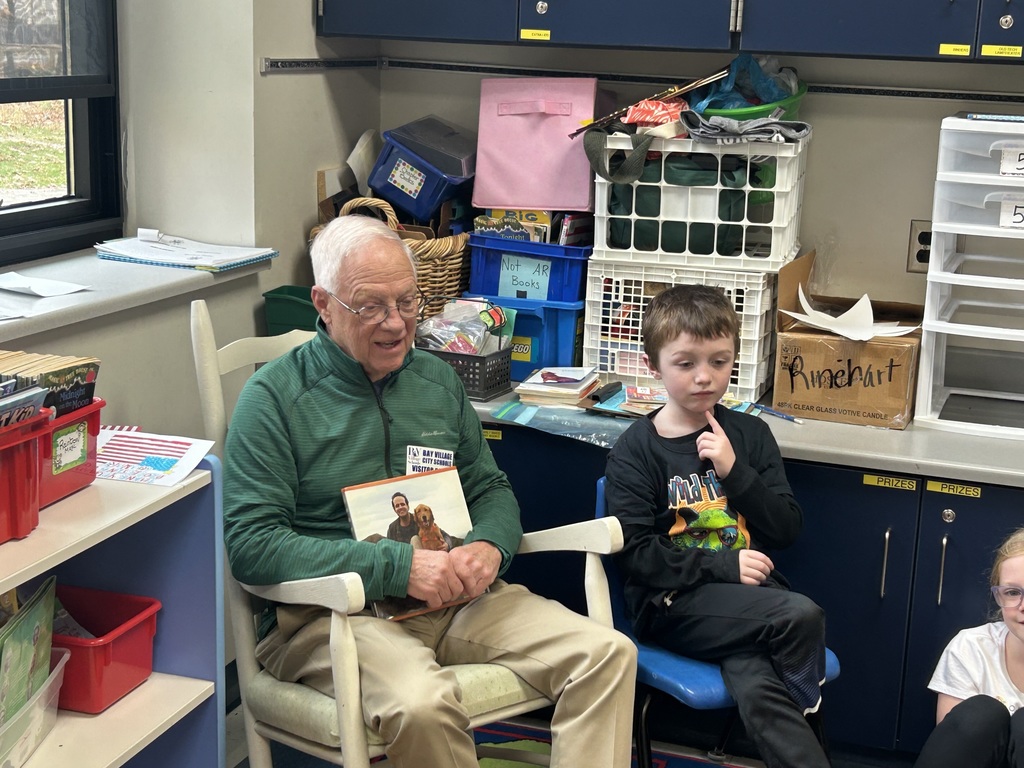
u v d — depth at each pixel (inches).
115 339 93.5
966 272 112.0
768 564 83.8
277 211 114.0
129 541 76.5
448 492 83.1
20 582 59.2
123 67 111.0
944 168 96.0
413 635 80.1
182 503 74.6
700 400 86.1
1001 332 96.7
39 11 100.0
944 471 92.3
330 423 80.9
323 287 80.0
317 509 81.3
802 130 101.0
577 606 106.3
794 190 108.6
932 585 95.8
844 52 100.7
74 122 108.9
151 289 94.6
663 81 119.7
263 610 83.8
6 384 60.7
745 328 106.4
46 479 66.5
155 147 112.0
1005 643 84.5
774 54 109.1
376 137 130.2
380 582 75.8
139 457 74.4
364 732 71.3
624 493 86.4
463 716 71.9
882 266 116.9
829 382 101.7
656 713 107.3
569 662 76.7
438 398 85.7
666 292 89.5
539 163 112.2
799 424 101.7
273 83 110.7
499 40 109.6
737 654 81.4
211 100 109.3
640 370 110.9
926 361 100.3
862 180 115.6
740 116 104.2
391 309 78.8
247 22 106.4
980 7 96.5
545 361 114.4
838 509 97.0
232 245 111.7
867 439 97.8
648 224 108.5
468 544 81.5
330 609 77.0
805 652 79.3
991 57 97.1
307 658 76.9
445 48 126.7
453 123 128.4
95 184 111.3
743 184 104.7
